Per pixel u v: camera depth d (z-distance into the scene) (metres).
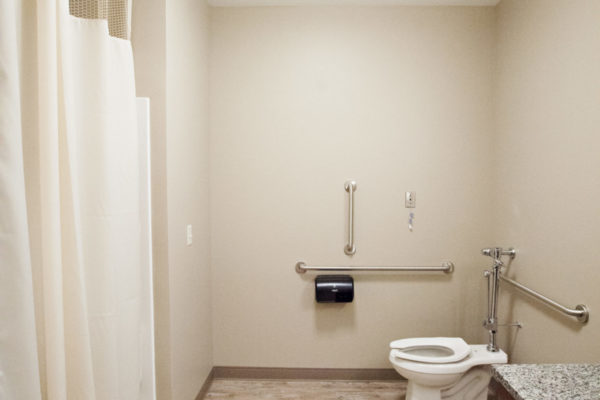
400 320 2.40
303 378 2.43
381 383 2.38
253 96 2.36
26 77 1.00
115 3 1.39
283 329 2.42
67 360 1.09
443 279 2.38
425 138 2.34
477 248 2.36
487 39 2.30
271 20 2.34
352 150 2.36
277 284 2.41
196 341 2.08
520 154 2.00
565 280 1.62
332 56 2.34
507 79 2.14
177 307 1.78
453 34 2.31
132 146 1.41
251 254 2.41
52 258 0.99
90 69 1.21
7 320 0.84
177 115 1.77
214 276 2.41
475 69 2.31
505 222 2.16
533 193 1.87
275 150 2.38
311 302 2.41
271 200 2.39
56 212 1.00
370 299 2.40
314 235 2.39
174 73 1.72
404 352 2.06
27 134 1.01
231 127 2.37
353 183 2.35
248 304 2.42
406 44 2.32
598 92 1.42
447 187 2.35
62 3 1.03
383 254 2.38
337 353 2.42
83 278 1.11
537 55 1.83
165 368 1.69
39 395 0.89
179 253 1.80
